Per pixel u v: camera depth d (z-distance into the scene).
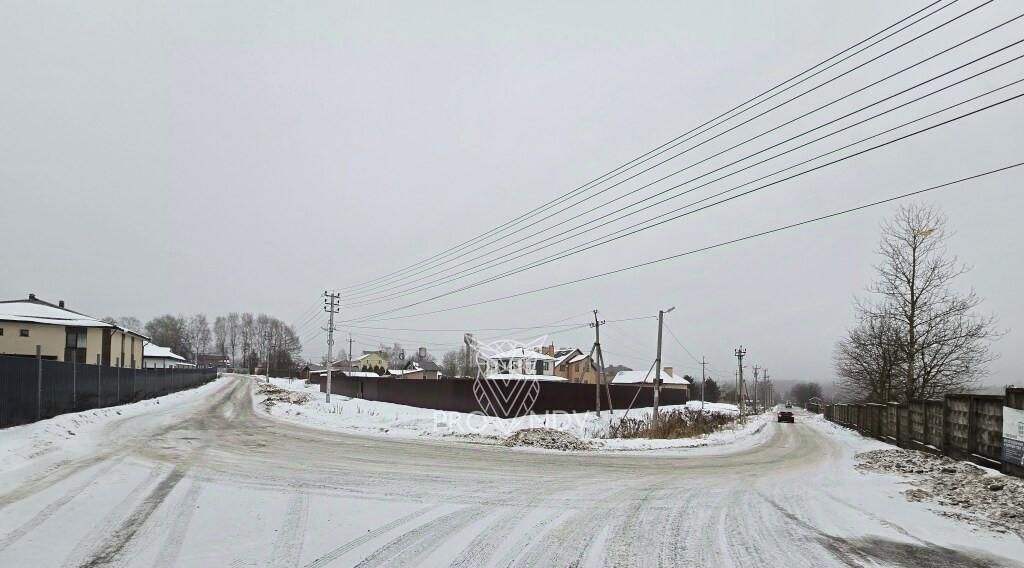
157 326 128.88
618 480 10.99
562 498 8.89
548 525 7.07
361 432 20.92
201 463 11.22
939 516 7.97
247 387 56.62
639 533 6.78
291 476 10.11
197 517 6.88
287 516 7.09
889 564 5.74
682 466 13.89
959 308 27.48
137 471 10.04
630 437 23.94
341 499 8.25
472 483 10.09
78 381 21.59
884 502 9.04
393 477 10.44
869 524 7.46
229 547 5.76
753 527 7.18
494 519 7.30
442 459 13.41
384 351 113.62
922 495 9.70
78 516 6.80
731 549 6.16
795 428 39.22
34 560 5.23
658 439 22.44
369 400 41.72
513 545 6.15
